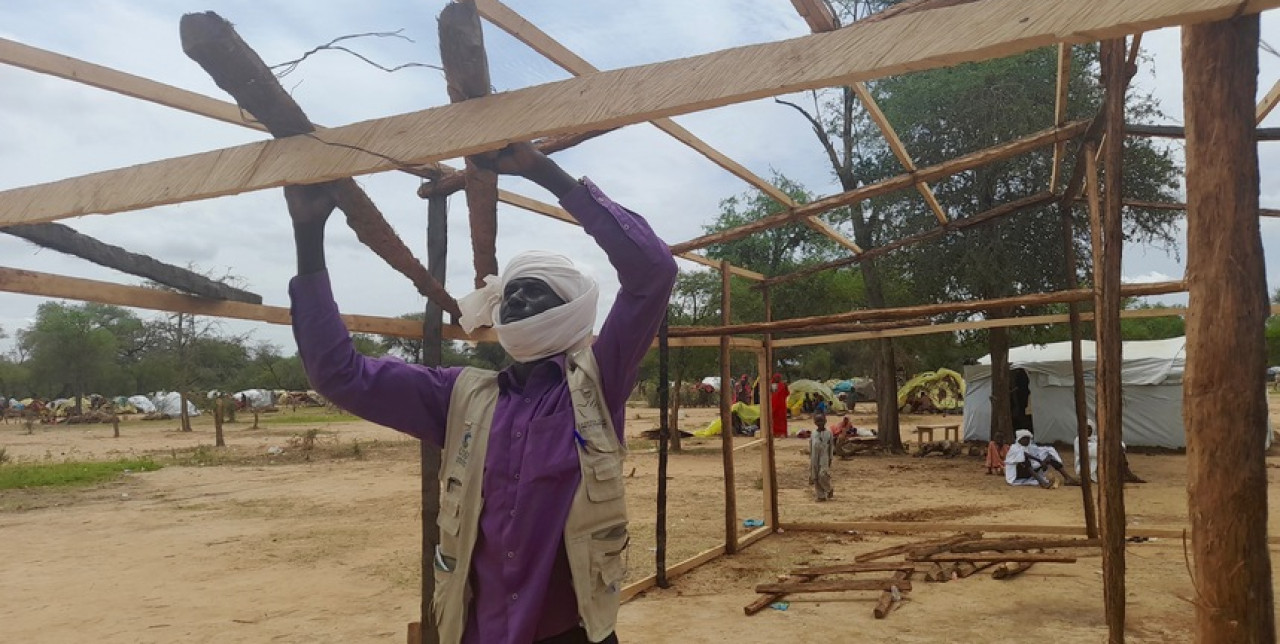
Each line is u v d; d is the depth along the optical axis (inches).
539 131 78.1
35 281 123.0
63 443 1251.2
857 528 415.8
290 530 451.8
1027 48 65.5
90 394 2420.0
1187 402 113.4
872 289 738.8
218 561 375.9
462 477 87.8
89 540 435.8
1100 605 273.6
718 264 374.3
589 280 94.7
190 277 141.2
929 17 67.1
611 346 87.7
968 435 884.6
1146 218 685.3
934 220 696.4
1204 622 111.1
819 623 260.2
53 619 286.0
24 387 2765.7
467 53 79.6
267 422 1791.3
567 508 83.3
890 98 700.7
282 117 82.9
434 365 182.1
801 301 938.7
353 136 84.7
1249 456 108.3
